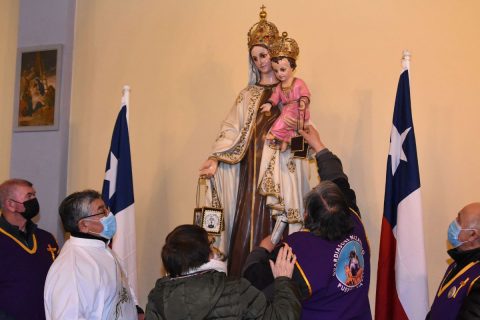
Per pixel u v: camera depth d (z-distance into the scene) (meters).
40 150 5.19
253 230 3.67
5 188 3.71
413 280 3.52
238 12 4.85
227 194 3.78
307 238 2.87
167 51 5.03
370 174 4.34
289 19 4.68
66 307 2.88
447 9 4.31
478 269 2.95
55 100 5.17
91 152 5.15
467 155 4.16
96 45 5.24
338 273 2.82
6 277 3.60
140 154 5.00
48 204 5.11
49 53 5.24
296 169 3.72
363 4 4.50
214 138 4.79
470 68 4.22
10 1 5.60
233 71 4.81
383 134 4.35
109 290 3.10
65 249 3.14
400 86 3.79
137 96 5.07
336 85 4.50
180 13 5.02
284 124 3.65
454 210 4.15
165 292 2.53
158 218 4.89
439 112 4.25
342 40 4.52
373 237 4.29
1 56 5.57
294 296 2.60
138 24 5.14
